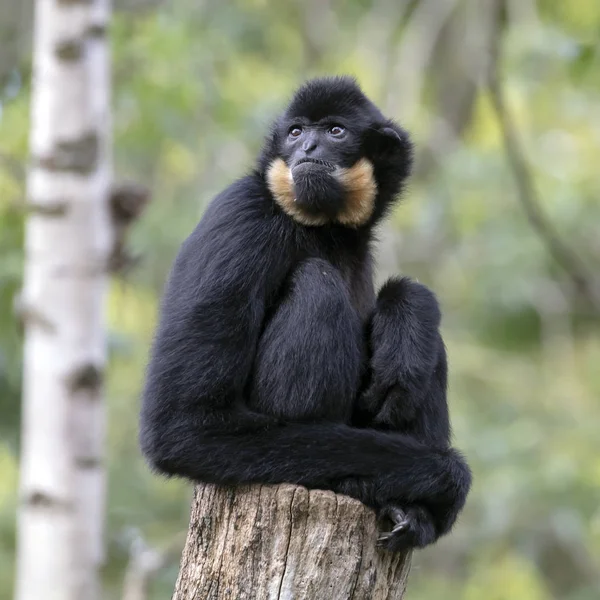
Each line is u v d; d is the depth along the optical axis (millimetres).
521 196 18828
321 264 8133
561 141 23422
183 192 21062
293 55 24547
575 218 21438
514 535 19547
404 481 7797
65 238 12023
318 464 7734
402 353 8125
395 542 7422
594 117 23219
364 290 9305
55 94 12117
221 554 7430
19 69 18188
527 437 19516
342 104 9172
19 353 15547
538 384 22297
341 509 7195
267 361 7984
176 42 16922
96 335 12055
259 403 7996
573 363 23031
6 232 15188
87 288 12047
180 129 17688
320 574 7133
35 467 11812
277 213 8602
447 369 8859
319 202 8688
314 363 7832
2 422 16156
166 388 7844
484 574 20062
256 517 7293
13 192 15188
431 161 24594
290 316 7965
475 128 24625
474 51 24359
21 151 15992
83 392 11930
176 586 7656
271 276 8211
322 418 7938
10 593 18391
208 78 18219
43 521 11703
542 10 22516
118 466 20281
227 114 18859
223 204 8438
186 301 7996
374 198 9227
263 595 7176
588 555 21438
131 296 19984
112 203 12789
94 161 12180
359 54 24828
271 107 19234
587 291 19484
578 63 16422
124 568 19141
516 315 23078
